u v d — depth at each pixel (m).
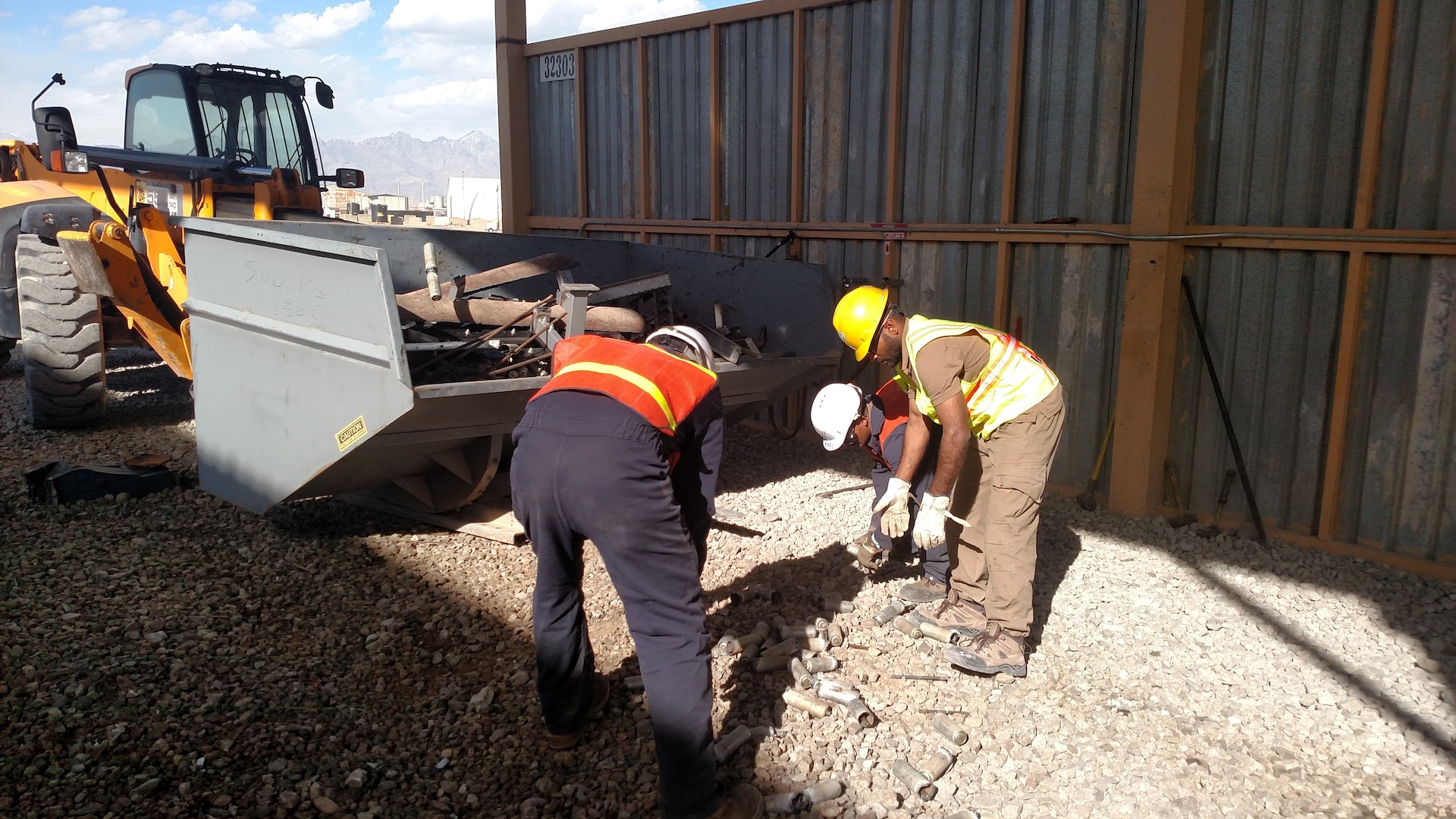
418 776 2.81
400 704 3.20
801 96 6.47
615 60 7.68
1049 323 5.46
